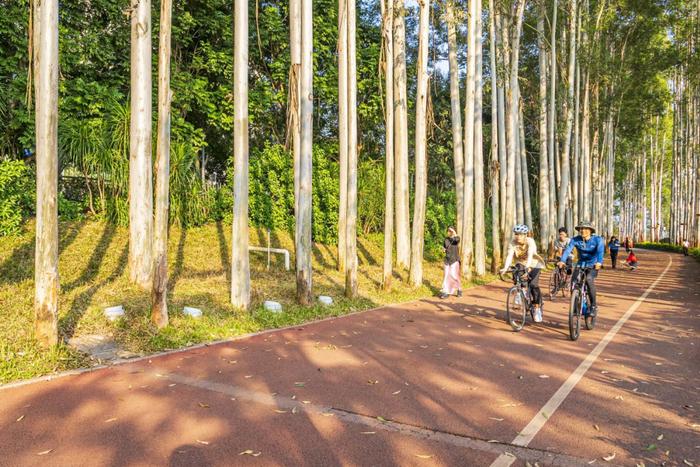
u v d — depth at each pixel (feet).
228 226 59.47
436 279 55.16
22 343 20.99
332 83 70.23
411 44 92.63
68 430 13.96
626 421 14.87
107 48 53.36
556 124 98.53
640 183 204.85
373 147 88.99
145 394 17.03
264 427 14.26
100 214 49.52
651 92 118.32
